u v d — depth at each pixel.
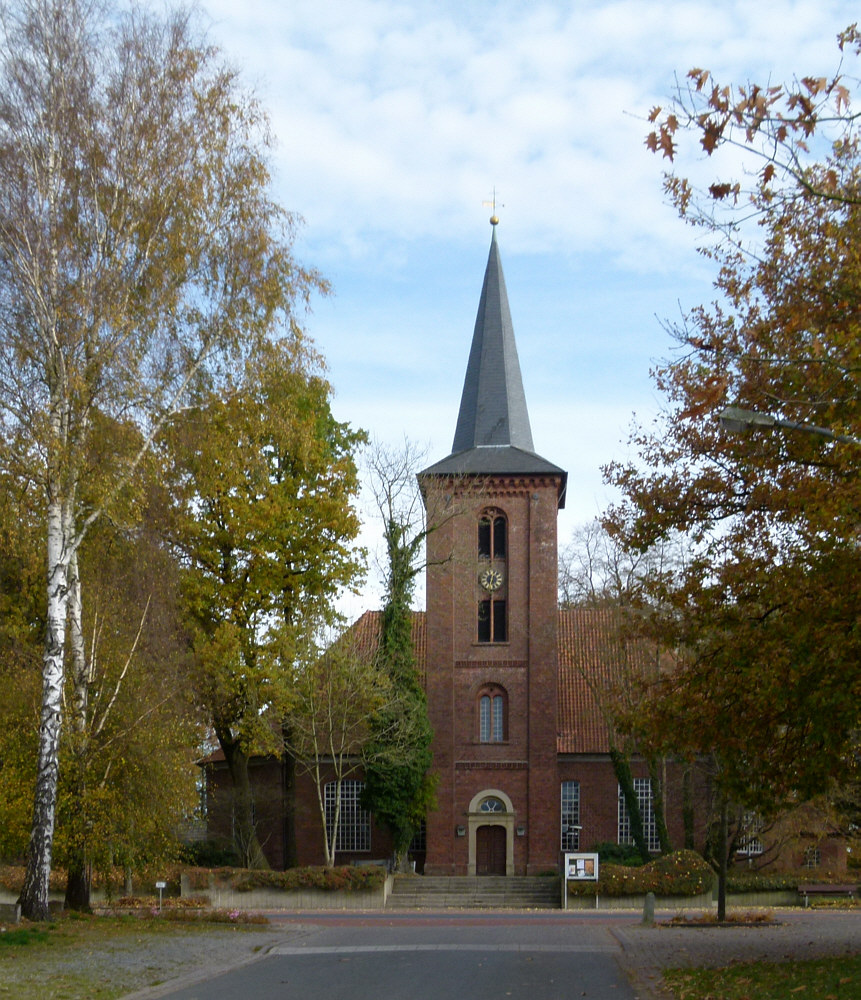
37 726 26.97
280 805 56.59
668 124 13.06
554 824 54.16
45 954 20.58
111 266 24.02
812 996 16.02
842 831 49.91
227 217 25.62
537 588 56.28
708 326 20.41
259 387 26.50
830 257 18.47
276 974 19.70
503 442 58.03
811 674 17.98
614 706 26.28
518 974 19.89
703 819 55.75
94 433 24.08
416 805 52.41
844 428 15.89
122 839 27.38
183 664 37.38
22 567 32.16
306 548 44.62
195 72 25.28
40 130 23.45
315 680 47.56
